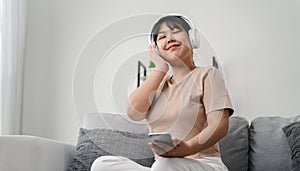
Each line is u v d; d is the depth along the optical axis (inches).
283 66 100.0
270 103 99.3
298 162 69.4
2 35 98.5
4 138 63.8
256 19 102.5
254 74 100.7
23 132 107.0
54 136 106.1
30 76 108.4
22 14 106.9
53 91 107.5
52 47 108.9
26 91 108.0
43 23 109.7
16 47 103.4
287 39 100.8
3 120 98.4
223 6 104.0
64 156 72.7
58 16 109.5
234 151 78.2
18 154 64.1
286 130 75.2
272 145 76.8
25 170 64.2
